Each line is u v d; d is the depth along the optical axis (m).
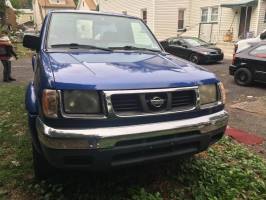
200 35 23.64
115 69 3.06
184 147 3.09
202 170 3.77
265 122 6.14
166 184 3.51
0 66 15.21
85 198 3.19
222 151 4.53
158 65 3.37
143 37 4.49
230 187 3.49
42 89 2.83
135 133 2.75
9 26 33.78
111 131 2.69
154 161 2.95
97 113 2.72
